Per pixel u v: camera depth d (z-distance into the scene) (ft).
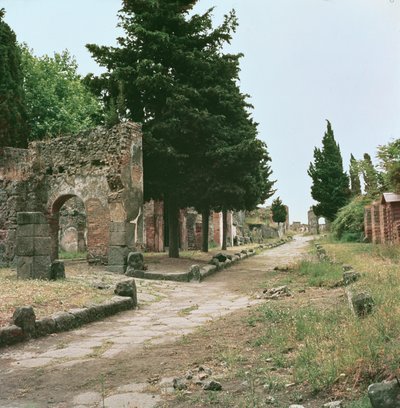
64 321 26.81
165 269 61.11
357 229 112.68
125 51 71.77
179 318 30.04
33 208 67.36
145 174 71.56
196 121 67.56
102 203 62.75
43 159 68.80
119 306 32.89
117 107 65.51
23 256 43.32
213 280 55.06
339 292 32.09
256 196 78.59
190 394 14.79
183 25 72.90
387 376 13.32
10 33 91.61
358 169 116.67
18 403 15.33
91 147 64.44
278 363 16.88
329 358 15.26
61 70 129.18
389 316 18.26
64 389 16.52
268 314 25.86
